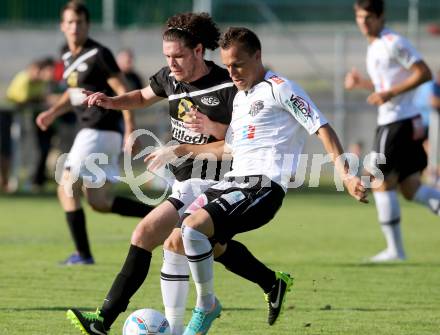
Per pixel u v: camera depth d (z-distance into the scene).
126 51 46.12
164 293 18.33
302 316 21.56
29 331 19.47
